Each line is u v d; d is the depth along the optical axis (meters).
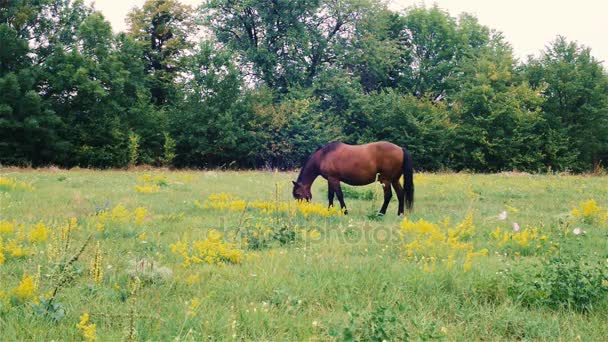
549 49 42.50
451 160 38.88
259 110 35.44
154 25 39.38
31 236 6.80
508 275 5.20
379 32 43.19
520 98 38.66
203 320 4.23
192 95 34.81
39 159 30.66
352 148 11.02
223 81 35.41
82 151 30.22
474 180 19.58
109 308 4.47
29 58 30.70
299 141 35.62
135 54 35.34
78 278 5.34
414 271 5.52
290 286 5.16
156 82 38.00
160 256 6.29
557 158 38.25
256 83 40.88
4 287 4.95
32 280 4.68
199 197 12.71
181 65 38.09
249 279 5.40
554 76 40.12
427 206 12.33
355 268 5.79
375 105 38.75
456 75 43.69
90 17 32.66
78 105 31.55
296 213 9.78
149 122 33.75
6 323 3.99
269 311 4.54
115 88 31.95
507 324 4.29
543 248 7.07
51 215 9.09
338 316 4.40
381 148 10.86
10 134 29.12
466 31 47.41
